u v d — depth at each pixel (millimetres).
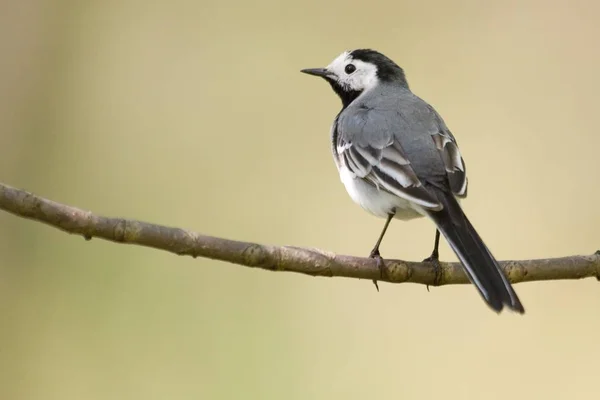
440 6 15656
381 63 10492
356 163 9070
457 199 8508
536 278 8273
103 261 13000
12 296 12727
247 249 7461
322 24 15711
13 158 14812
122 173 14812
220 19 15797
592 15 15406
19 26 15219
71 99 15234
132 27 15625
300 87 15352
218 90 15352
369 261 8102
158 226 7172
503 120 14773
